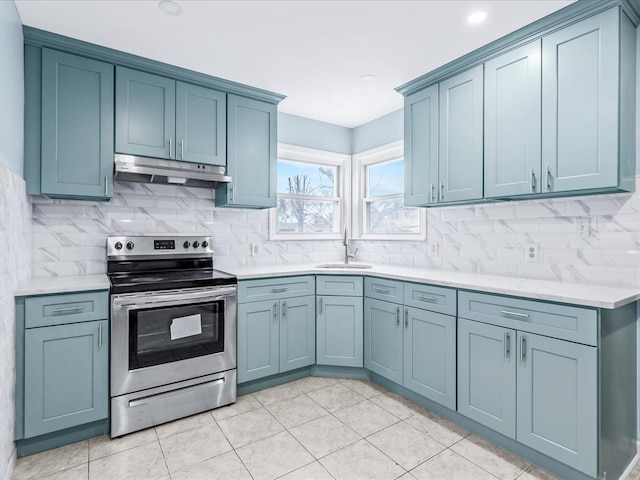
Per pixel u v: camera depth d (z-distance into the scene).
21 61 2.03
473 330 2.07
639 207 1.90
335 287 2.90
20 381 1.85
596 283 2.05
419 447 1.98
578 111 1.87
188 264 2.88
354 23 2.05
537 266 2.33
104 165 2.34
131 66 2.43
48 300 1.92
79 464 1.84
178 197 2.93
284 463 1.84
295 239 3.59
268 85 2.88
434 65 2.54
